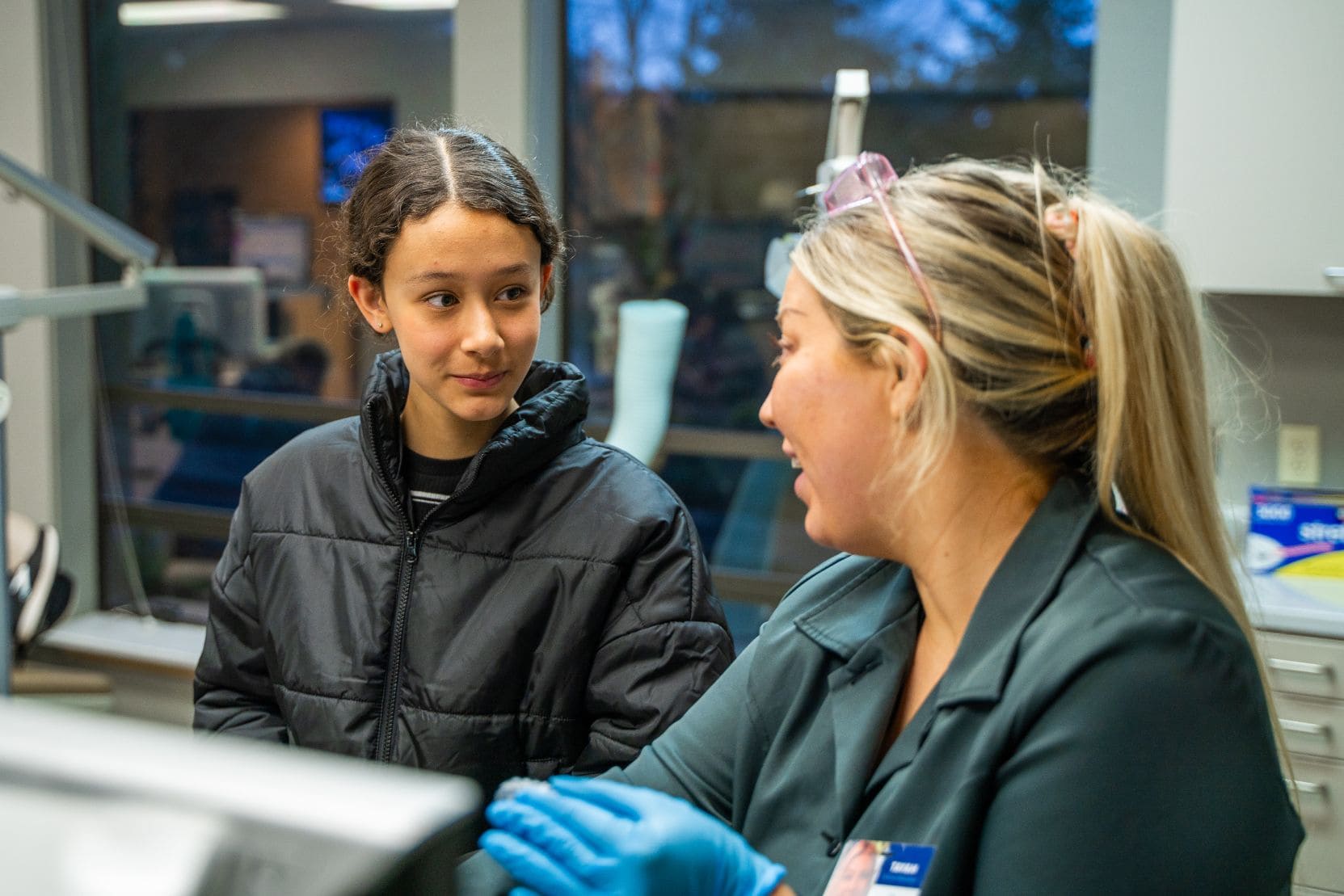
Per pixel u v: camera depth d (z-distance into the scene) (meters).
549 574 1.19
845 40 3.60
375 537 1.23
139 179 4.14
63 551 4.08
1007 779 0.70
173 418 4.20
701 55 3.71
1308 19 2.28
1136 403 0.73
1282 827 0.68
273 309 4.06
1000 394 0.74
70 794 0.29
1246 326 2.63
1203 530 0.75
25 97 3.90
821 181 1.84
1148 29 2.79
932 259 0.74
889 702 0.81
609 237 3.86
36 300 2.24
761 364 3.84
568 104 3.74
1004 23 3.45
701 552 1.24
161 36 4.07
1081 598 0.72
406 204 1.11
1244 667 0.69
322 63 3.94
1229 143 2.35
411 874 0.28
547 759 1.19
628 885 0.66
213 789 0.29
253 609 1.29
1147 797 0.66
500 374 1.14
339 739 1.19
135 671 3.79
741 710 0.91
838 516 0.79
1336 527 2.38
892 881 0.72
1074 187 0.81
